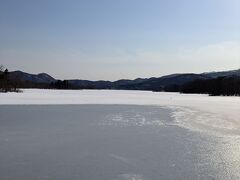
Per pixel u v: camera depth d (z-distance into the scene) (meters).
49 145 16.30
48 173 11.70
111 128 21.95
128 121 25.78
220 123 24.80
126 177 11.28
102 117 28.36
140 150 15.34
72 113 31.53
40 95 66.94
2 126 22.47
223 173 11.74
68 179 11.07
